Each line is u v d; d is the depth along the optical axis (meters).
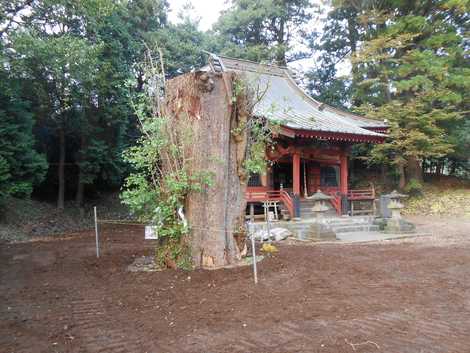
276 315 4.78
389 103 20.73
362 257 8.45
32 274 7.76
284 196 15.03
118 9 16.55
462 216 17.75
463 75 20.17
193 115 7.24
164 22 25.69
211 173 7.07
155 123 7.01
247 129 7.90
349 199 16.75
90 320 4.87
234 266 7.18
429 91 19.39
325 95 28.06
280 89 19.77
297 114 16.31
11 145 13.87
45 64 13.71
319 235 11.73
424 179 24.91
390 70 21.19
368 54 21.33
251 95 7.94
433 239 11.77
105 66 16.52
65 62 13.66
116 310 5.22
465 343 3.95
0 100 14.23
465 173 24.92
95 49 14.65
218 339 4.11
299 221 13.95
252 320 4.63
